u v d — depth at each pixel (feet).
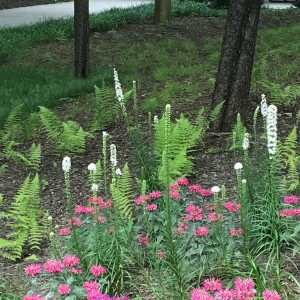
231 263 12.49
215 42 46.42
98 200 14.67
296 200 13.67
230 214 15.05
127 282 12.62
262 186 14.57
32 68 41.34
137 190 19.07
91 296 10.95
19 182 22.54
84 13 37.83
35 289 12.16
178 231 13.29
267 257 13.39
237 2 23.95
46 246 16.52
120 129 27.84
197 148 23.30
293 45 40.22
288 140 18.90
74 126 24.99
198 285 11.60
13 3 87.20
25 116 30.07
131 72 40.01
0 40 49.24
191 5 65.10
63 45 49.62
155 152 18.75
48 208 19.51
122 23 56.18
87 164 23.65
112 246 13.00
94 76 38.22
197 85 33.86
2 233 17.95
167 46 46.21
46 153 25.64
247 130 24.77
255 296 10.74
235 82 24.49
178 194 14.76
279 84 31.45
